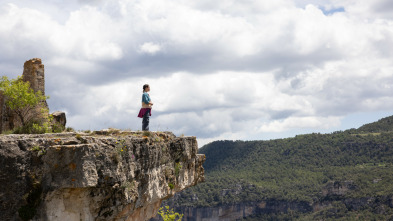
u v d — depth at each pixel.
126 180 14.39
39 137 13.18
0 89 18.91
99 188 13.28
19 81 19.56
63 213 12.73
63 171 12.40
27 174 12.16
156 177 17.75
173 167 20.19
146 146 16.42
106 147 13.51
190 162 22.69
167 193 18.98
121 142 14.37
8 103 18.81
